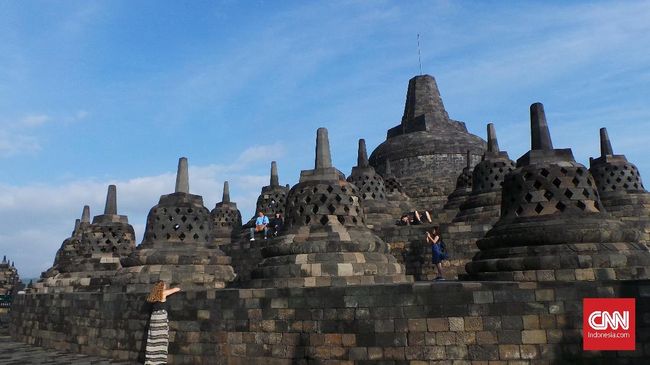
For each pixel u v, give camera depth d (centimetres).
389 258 1301
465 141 3897
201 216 1611
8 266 4356
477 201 2192
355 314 1016
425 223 2150
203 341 1155
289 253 1252
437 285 977
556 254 1065
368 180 2616
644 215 2028
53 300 1694
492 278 1127
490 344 929
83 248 2067
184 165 1695
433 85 4469
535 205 1188
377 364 978
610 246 1056
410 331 973
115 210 2102
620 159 2217
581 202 1155
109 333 1373
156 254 1482
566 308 914
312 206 1314
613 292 905
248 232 2778
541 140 1273
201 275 1472
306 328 1051
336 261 1188
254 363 1087
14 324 2053
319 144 1426
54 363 1270
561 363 895
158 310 1119
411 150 3909
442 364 943
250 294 1128
